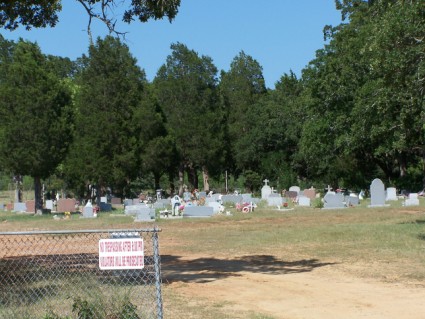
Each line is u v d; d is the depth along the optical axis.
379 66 20.50
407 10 19.62
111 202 65.44
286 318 11.26
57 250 22.09
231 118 87.50
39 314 11.24
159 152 72.31
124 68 66.50
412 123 24.48
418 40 19.78
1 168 54.19
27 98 49.94
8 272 16.67
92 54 64.62
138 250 8.95
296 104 73.88
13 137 50.09
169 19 17.25
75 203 56.91
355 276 15.94
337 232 26.62
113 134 62.28
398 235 24.55
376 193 46.84
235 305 12.45
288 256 20.38
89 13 16.95
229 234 28.30
